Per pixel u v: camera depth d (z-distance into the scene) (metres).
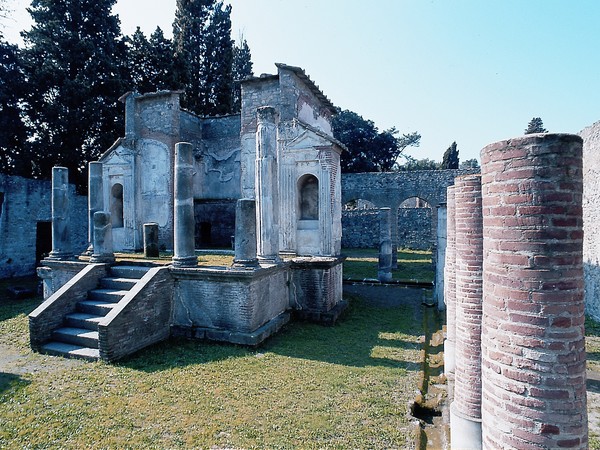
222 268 9.19
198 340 9.09
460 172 28.41
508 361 3.03
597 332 10.13
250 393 6.32
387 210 18.38
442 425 5.71
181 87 28.09
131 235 17.19
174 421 5.47
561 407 2.83
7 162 23.44
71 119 23.11
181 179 9.83
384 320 11.41
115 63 25.56
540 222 2.88
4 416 5.63
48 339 8.63
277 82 15.19
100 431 5.22
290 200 12.95
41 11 24.47
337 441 5.00
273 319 10.09
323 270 11.00
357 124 47.88
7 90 22.05
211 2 33.91
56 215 12.05
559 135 2.86
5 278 19.23
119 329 7.95
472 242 5.21
